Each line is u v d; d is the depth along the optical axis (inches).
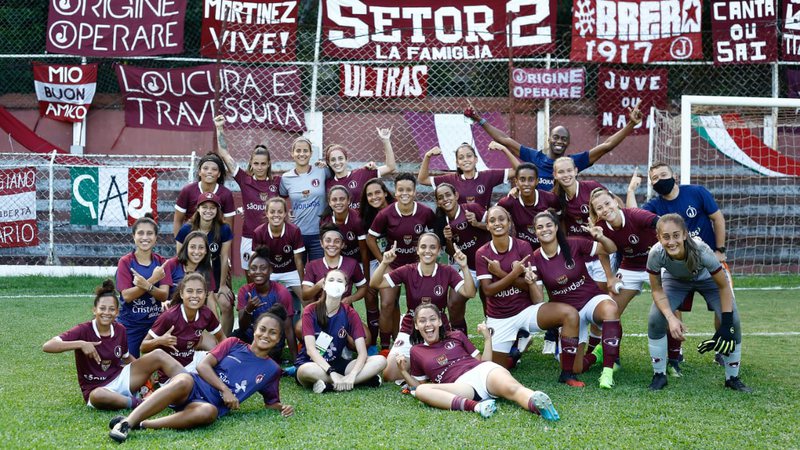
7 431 150.6
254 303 207.5
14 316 287.1
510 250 208.2
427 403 175.2
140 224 204.7
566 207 237.1
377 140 418.9
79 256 408.2
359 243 249.1
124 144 422.9
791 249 414.9
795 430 154.8
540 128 422.0
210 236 235.9
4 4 441.4
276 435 151.3
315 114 416.2
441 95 431.8
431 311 185.2
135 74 402.9
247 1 402.0
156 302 206.5
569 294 203.6
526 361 224.2
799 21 405.1
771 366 212.4
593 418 161.8
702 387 190.5
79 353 169.3
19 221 397.4
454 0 403.5
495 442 146.0
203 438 149.1
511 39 383.6
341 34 405.4
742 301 329.1
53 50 405.7
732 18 402.9
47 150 419.5
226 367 168.9
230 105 405.7
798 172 412.5
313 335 197.5
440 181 258.2
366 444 145.0
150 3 405.4
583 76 400.5
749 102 294.5
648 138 419.5
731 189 415.2
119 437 145.9
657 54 401.7
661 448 143.7
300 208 264.5
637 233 213.5
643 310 307.4
